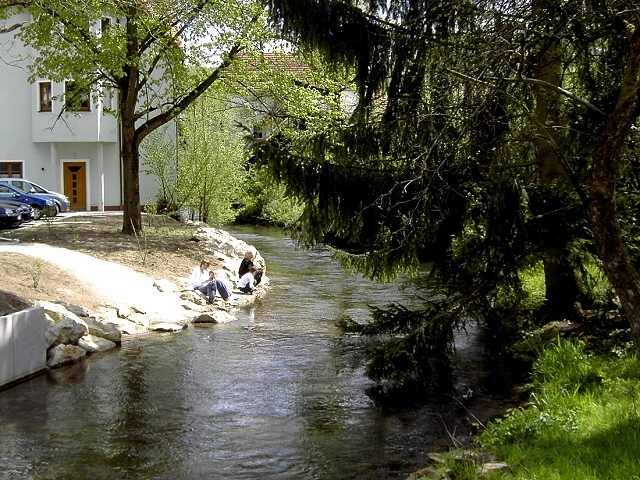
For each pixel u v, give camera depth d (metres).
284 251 32.06
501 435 8.00
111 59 19.50
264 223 45.66
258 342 14.52
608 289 12.42
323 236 11.79
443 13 10.79
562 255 10.89
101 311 15.30
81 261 19.03
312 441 8.85
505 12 9.38
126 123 25.05
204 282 19.02
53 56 20.41
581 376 9.46
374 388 11.21
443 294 12.04
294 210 40.44
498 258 10.95
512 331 12.48
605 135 7.66
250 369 12.36
